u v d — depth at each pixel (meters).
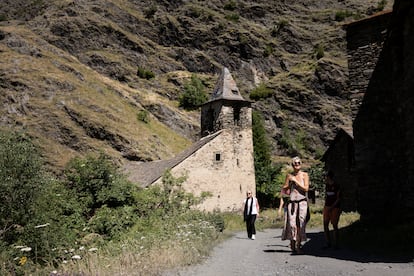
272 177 42.50
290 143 66.50
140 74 74.25
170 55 84.44
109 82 62.31
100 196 14.13
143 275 6.51
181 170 29.53
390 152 12.77
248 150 33.47
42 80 47.62
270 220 25.22
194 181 30.00
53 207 11.90
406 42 11.21
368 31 13.73
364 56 13.72
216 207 30.70
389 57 13.07
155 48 84.56
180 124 60.38
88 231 12.59
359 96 13.62
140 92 66.06
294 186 8.36
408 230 9.31
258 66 87.44
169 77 76.69
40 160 11.66
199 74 82.56
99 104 49.41
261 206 41.53
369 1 111.69
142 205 15.07
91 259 7.33
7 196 10.66
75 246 10.44
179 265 7.52
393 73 12.44
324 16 104.44
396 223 11.33
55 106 45.09
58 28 75.62
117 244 10.06
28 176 11.06
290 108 73.75
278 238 14.61
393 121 12.79
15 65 48.31
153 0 97.00
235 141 32.88
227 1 105.12
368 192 12.91
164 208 16.55
